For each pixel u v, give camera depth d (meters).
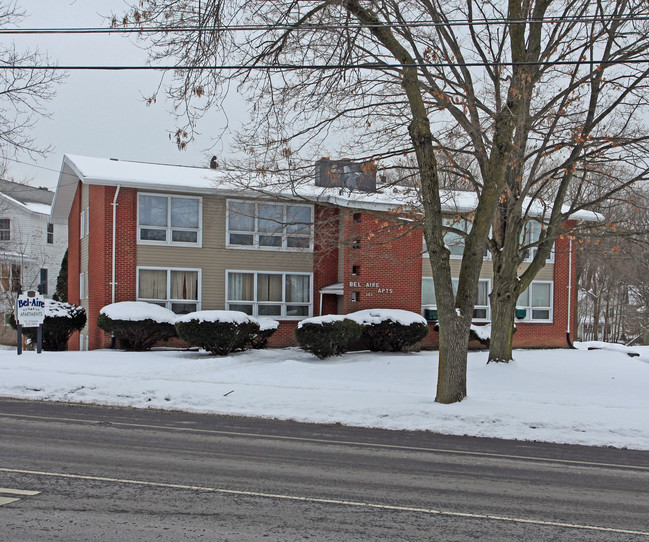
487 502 6.63
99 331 23.31
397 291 24.47
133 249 23.19
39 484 6.80
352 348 23.77
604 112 15.87
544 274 27.69
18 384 14.61
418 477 7.66
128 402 13.30
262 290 25.09
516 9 13.52
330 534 5.43
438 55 15.79
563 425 11.30
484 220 12.74
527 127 15.58
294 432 10.61
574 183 24.42
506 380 15.93
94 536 5.23
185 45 12.94
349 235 23.73
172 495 6.51
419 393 14.48
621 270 41.72
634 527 5.92
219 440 9.66
